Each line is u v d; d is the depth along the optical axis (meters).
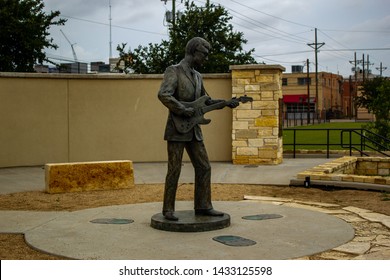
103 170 12.01
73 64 41.31
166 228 7.47
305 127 46.09
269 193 11.36
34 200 10.76
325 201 10.32
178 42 28.22
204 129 17.27
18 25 26.36
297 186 12.08
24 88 16.44
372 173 15.25
